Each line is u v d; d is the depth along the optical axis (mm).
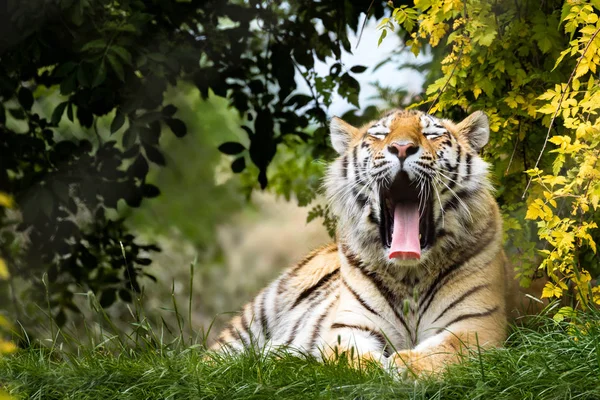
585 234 8867
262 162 14789
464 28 10234
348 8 13789
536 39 10297
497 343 9219
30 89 15211
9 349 6117
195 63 13500
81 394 7953
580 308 10289
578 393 7090
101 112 13867
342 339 9578
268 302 12094
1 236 14969
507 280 10383
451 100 10984
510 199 10977
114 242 15211
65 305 14617
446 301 9516
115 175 14422
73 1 11836
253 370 8242
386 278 9688
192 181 27859
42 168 14320
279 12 14406
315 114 14727
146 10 13266
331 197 10242
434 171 9391
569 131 10414
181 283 25141
